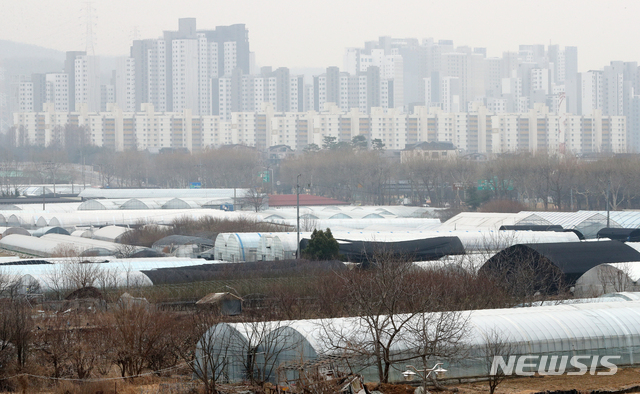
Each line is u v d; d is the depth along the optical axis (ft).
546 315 226.17
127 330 225.15
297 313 274.77
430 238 441.68
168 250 536.83
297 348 203.41
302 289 313.53
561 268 343.05
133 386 211.20
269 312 261.65
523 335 214.28
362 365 194.39
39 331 253.03
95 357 231.50
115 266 387.96
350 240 440.86
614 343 220.84
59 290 335.47
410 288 226.38
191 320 252.21
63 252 507.71
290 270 356.38
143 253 486.79
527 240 482.69
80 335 247.91
